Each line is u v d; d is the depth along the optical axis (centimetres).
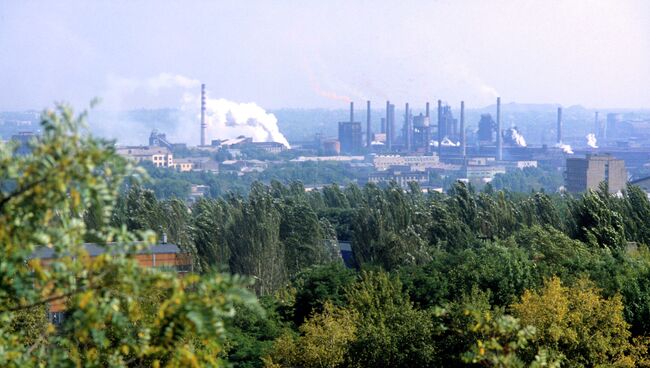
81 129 6369
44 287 6612
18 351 6725
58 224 6625
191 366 6775
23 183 6291
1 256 6328
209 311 6425
